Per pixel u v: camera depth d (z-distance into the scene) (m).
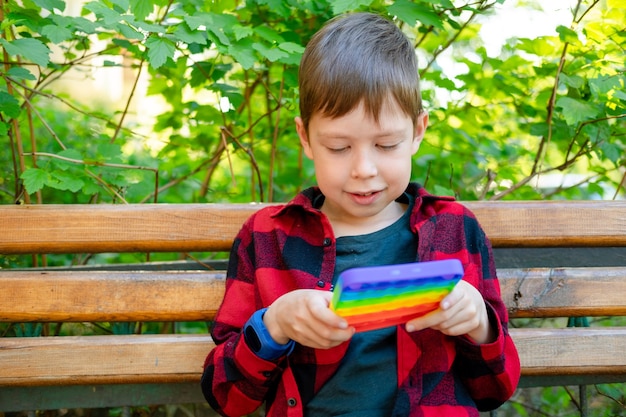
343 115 1.18
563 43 2.16
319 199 1.40
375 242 1.31
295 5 1.98
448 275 0.94
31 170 1.75
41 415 1.97
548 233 1.54
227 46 1.80
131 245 1.52
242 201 2.53
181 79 2.32
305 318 1.06
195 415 1.98
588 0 2.15
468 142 2.45
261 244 1.36
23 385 1.51
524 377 1.60
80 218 1.52
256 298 1.34
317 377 1.26
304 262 1.32
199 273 1.53
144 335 1.54
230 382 1.26
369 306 0.96
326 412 1.25
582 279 1.53
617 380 1.61
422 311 1.04
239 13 2.17
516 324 2.45
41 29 1.77
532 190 2.33
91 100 5.09
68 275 1.51
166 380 1.52
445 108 2.41
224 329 1.32
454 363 1.31
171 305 1.51
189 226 1.53
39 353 1.50
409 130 1.23
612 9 2.09
